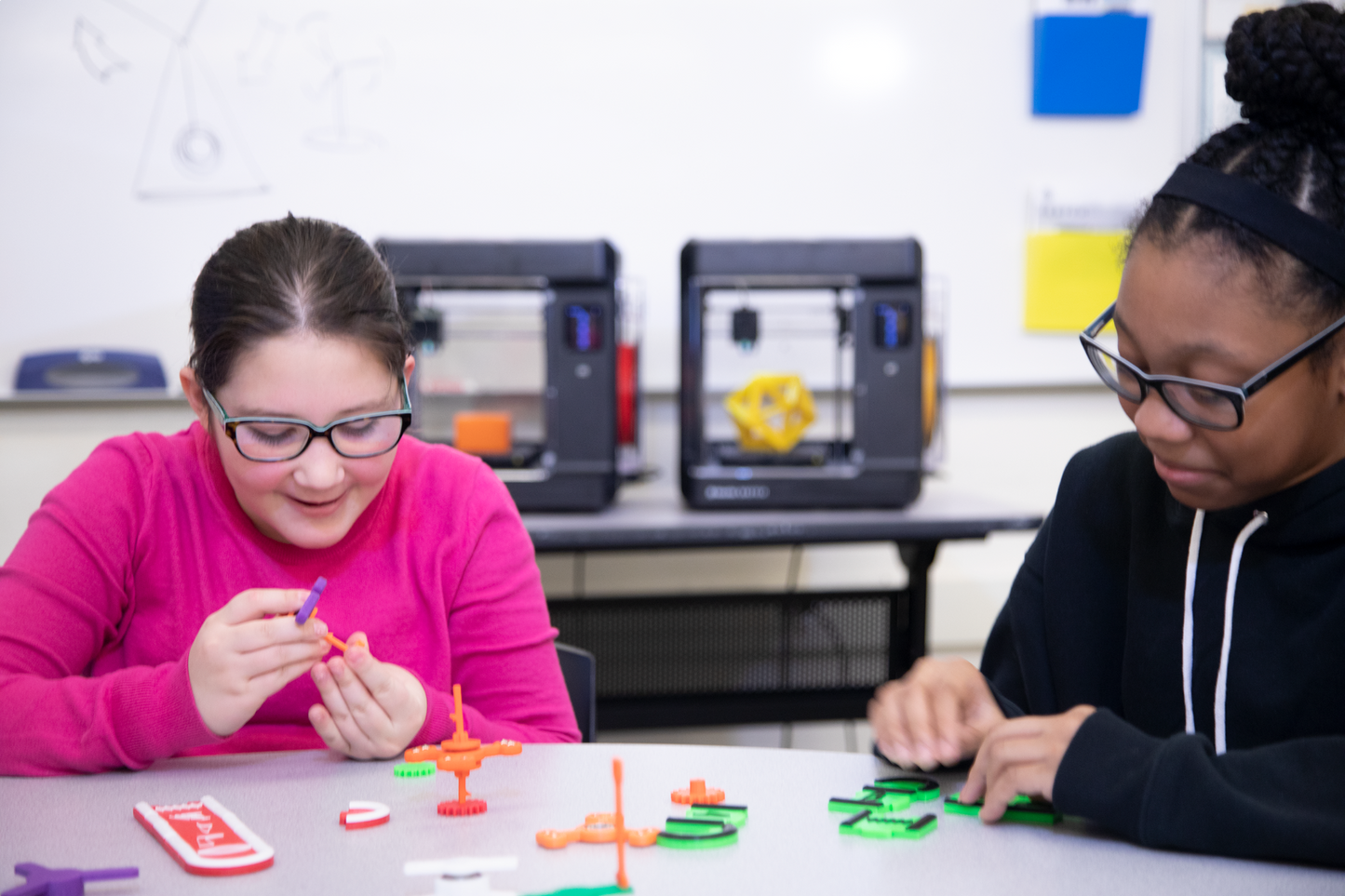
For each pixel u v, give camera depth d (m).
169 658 0.95
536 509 1.85
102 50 2.16
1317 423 0.66
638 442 2.20
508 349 2.27
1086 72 2.32
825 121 2.32
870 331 1.87
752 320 1.98
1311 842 0.58
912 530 1.79
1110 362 0.75
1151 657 0.84
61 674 0.88
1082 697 0.91
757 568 2.41
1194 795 0.61
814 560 2.43
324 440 0.83
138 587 0.96
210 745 0.93
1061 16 2.30
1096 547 0.92
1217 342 0.63
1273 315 0.62
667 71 2.29
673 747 0.82
